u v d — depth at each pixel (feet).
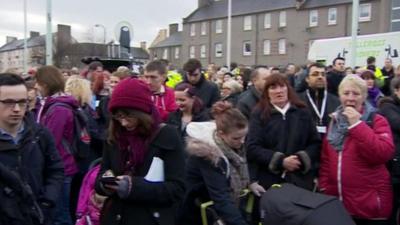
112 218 9.49
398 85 14.85
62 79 15.52
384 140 12.15
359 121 12.12
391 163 14.03
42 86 15.24
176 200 9.38
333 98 15.58
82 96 17.71
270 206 9.19
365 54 57.77
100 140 17.38
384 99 15.01
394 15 112.68
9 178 8.95
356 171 12.36
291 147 13.14
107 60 31.14
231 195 10.13
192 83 20.22
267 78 13.85
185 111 16.39
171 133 9.50
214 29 203.00
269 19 181.47
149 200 9.13
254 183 11.80
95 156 17.52
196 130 10.49
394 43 54.29
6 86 9.18
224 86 23.98
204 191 10.19
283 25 176.45
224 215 9.69
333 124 13.12
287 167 12.73
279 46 177.99
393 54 54.29
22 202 9.13
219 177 9.89
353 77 12.92
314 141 13.57
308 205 8.79
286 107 13.55
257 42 185.88
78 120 15.70
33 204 9.34
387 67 37.14
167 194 9.16
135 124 9.25
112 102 9.19
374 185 12.39
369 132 11.98
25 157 9.58
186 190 9.74
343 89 12.82
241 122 10.45
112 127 9.55
